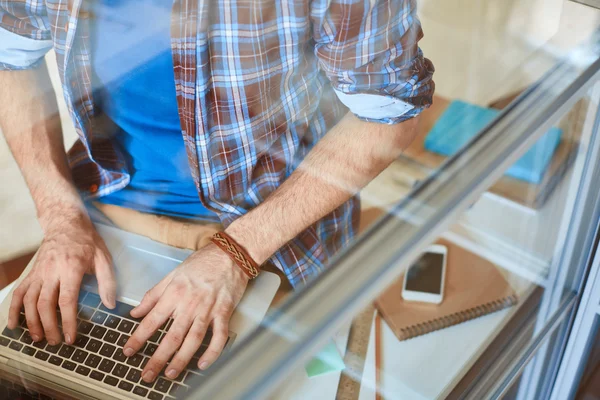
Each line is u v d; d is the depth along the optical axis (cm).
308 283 50
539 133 65
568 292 90
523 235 76
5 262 74
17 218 78
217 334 65
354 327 63
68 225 78
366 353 63
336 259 53
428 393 65
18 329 68
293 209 74
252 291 73
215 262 75
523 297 80
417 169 65
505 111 68
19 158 82
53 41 73
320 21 73
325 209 70
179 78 73
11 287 72
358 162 71
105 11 69
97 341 66
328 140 80
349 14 71
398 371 64
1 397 61
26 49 77
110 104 78
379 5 72
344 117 82
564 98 68
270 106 79
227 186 82
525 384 89
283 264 74
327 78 84
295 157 80
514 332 78
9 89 81
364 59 74
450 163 62
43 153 83
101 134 81
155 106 76
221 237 77
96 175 83
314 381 58
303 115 81
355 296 49
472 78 77
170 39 70
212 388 42
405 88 76
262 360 44
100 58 73
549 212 77
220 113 77
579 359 97
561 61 73
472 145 64
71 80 76
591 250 86
